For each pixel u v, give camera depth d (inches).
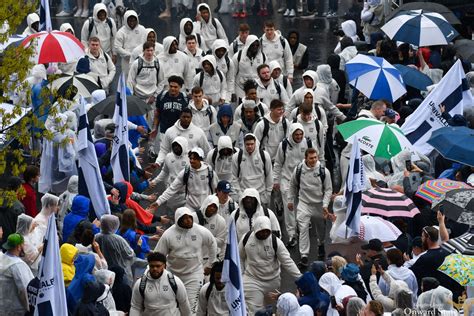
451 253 1119.0
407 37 1866.4
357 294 1103.6
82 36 2122.3
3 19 1272.1
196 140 1542.8
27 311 1118.4
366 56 1710.1
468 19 2192.4
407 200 1321.4
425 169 1482.5
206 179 1430.9
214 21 2139.5
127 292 1144.2
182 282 1198.9
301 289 1094.4
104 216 1202.0
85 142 1311.5
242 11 2915.8
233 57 1870.1
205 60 1796.3
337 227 1352.1
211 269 1135.0
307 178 1412.4
